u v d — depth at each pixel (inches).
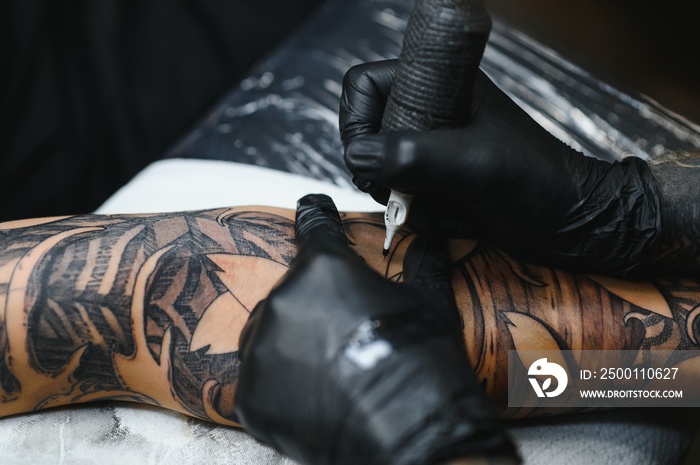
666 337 32.2
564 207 30.0
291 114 57.4
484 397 21.8
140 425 33.0
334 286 23.2
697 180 32.7
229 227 32.4
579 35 86.8
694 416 38.0
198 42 80.5
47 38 71.8
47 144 73.5
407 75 26.0
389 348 21.6
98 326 29.6
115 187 78.3
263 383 22.8
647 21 89.1
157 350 30.3
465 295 31.6
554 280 32.7
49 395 31.2
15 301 28.8
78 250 30.1
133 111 78.2
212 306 30.5
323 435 21.6
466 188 27.2
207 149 54.4
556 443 34.5
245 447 32.2
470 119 28.6
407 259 30.4
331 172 52.5
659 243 32.0
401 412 20.5
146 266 30.2
